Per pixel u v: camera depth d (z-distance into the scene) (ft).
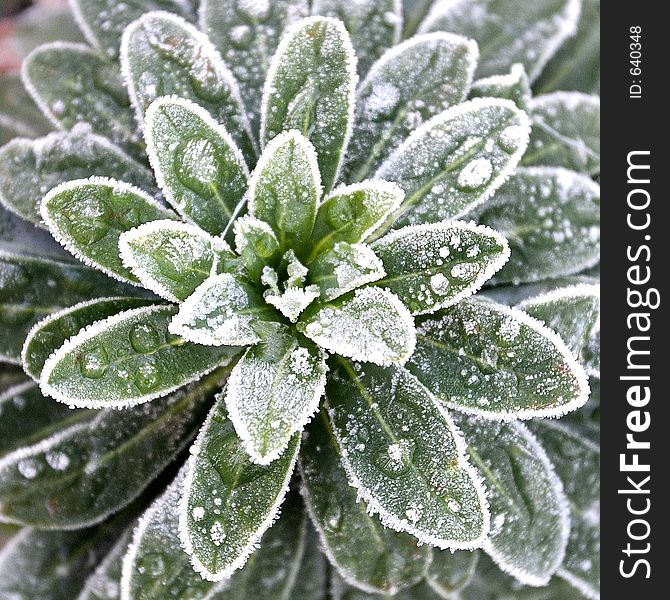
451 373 1.05
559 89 1.32
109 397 1.00
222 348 1.05
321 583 1.22
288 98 1.08
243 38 1.19
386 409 1.04
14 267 1.14
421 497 1.01
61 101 1.19
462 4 1.26
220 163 1.05
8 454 1.15
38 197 1.14
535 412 1.02
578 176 1.20
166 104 1.02
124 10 1.23
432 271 1.02
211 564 0.99
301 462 1.11
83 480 1.14
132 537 1.17
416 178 1.09
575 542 1.24
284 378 1.00
